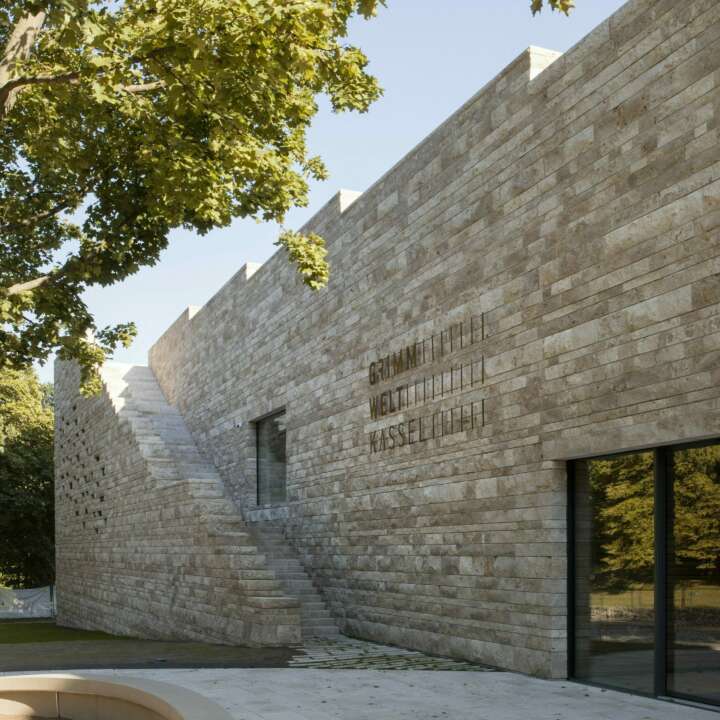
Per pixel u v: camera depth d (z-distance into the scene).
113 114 13.77
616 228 9.66
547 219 10.82
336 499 16.52
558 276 10.58
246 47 10.39
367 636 15.05
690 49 8.77
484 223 12.14
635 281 9.35
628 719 8.03
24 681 9.71
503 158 11.76
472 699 9.10
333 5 11.85
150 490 21.00
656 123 9.16
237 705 8.73
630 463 9.83
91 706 9.40
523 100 11.38
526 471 11.05
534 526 10.84
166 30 10.45
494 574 11.63
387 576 14.49
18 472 39.28
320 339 17.58
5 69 11.01
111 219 14.92
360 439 15.63
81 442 28.06
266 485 20.98
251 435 21.72
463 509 12.41
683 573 9.01
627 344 9.43
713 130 8.45
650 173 9.21
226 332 23.88
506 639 11.29
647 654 9.41
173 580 18.98
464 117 12.73
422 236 13.79
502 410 11.60
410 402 13.96
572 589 10.54
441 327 13.15
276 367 19.97
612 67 9.83
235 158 12.24
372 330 15.34
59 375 32.00
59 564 30.59
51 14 9.41
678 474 9.14
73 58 12.95
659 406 8.95
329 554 16.67
